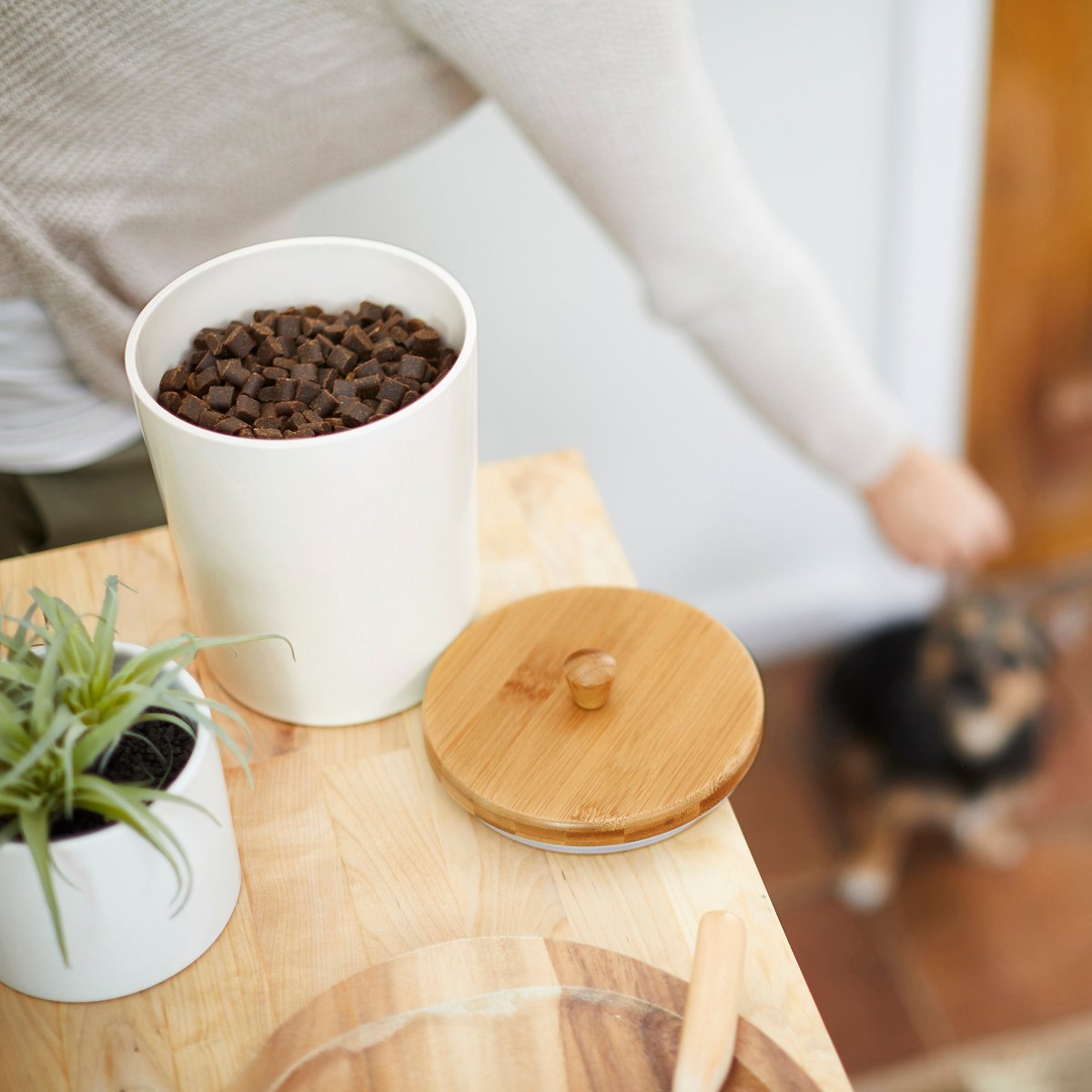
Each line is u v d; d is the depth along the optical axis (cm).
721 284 84
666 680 67
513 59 67
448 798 67
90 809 51
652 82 70
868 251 171
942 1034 175
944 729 194
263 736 70
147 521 92
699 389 171
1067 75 162
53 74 65
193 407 62
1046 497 212
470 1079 53
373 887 63
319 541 60
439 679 67
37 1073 56
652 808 61
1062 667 216
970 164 163
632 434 174
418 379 63
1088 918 187
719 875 63
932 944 184
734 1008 54
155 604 78
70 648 53
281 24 66
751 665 67
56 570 80
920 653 200
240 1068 57
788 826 199
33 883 51
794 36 145
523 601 71
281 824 66
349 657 66
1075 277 184
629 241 81
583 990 56
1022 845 196
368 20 67
